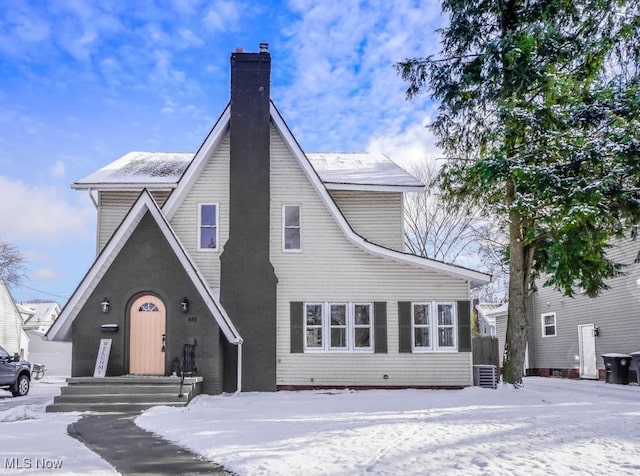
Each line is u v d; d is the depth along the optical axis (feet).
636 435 29.84
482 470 22.90
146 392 51.11
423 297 66.13
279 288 65.87
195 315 57.57
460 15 62.23
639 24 57.52
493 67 57.77
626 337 82.02
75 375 56.08
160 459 27.40
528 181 54.95
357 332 65.98
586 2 57.88
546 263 67.62
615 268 67.62
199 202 67.10
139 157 79.77
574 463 23.86
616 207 54.60
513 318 61.62
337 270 66.44
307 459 25.58
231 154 66.23
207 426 36.35
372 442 28.71
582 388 71.77
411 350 65.31
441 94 63.00
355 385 64.75
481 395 51.98
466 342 65.51
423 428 32.58
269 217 65.77
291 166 68.08
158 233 58.44
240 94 67.26
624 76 59.82
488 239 108.78
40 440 32.76
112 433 35.65
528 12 60.90
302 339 65.05
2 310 125.39
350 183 68.13
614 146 53.36
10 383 71.51
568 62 58.39
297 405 47.37
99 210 68.85
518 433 30.37
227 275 64.23
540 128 55.16
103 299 57.31
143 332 57.57
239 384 61.11
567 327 99.76
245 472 24.06
